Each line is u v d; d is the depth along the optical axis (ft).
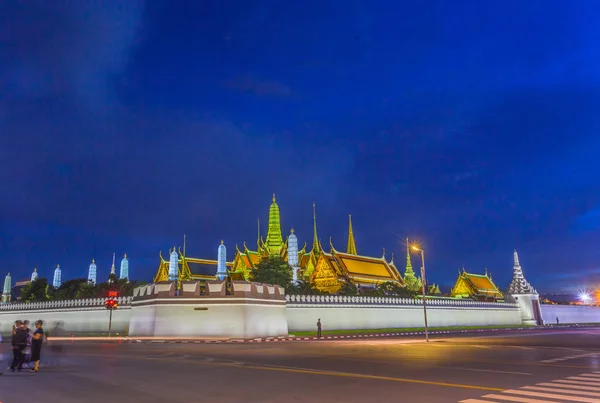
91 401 40.55
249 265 322.34
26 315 208.03
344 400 40.14
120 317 178.91
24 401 40.73
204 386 47.70
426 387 45.91
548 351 87.04
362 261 316.19
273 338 139.13
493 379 50.88
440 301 235.81
